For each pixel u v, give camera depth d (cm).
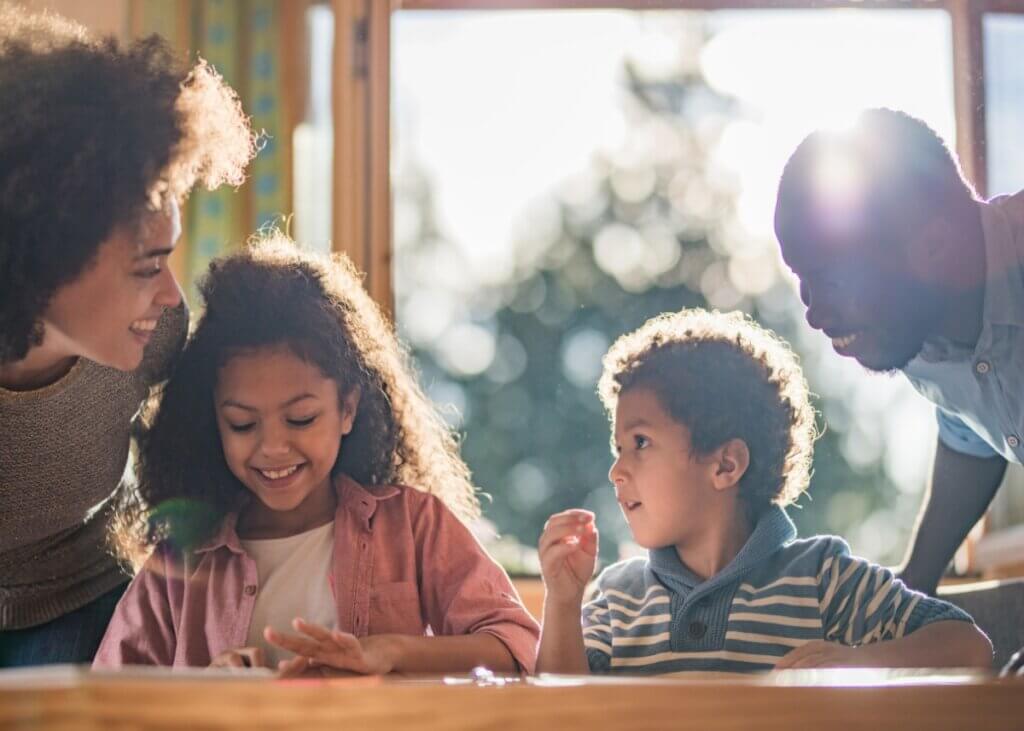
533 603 223
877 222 141
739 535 161
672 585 157
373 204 242
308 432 153
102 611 164
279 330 156
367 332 171
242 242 234
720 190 436
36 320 134
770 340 178
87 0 249
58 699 78
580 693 84
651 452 159
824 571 155
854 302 144
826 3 239
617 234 438
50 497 150
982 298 148
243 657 134
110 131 134
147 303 137
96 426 150
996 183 230
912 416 354
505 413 412
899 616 149
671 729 84
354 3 245
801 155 147
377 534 157
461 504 183
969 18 232
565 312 429
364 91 245
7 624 160
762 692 84
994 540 224
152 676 84
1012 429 155
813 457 191
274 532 158
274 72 257
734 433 161
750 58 356
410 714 82
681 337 169
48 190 130
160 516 161
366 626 150
